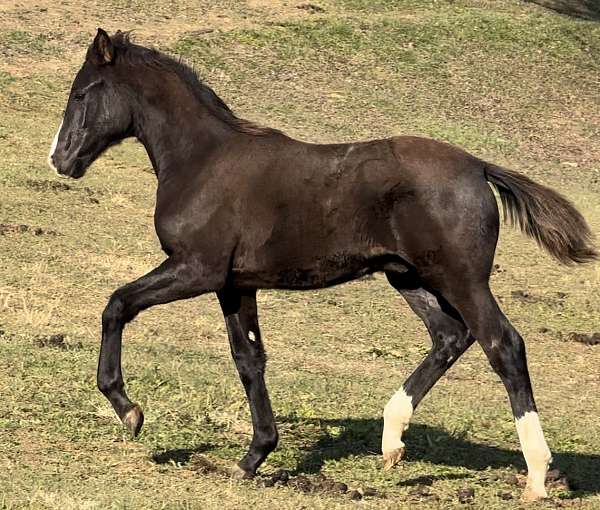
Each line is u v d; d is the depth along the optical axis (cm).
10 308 1730
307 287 1091
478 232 1050
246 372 1116
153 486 1048
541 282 2311
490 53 4272
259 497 1040
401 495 1084
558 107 4003
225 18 4250
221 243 1070
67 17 4050
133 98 1127
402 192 1054
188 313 1861
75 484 1029
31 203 2456
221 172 1077
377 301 2066
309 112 3675
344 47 4144
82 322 1717
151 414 1269
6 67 3600
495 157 3538
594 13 4791
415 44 4238
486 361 1770
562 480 1155
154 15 4188
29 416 1216
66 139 1141
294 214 1063
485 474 1177
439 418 1403
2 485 1009
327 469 1161
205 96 1118
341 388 1501
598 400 1598
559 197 1085
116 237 2295
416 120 3731
